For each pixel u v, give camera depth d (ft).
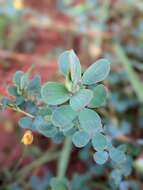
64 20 1.74
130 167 0.88
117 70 1.44
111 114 1.33
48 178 1.17
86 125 0.67
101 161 0.78
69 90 0.65
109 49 1.62
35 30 1.73
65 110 0.68
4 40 1.69
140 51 1.53
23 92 0.80
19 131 1.36
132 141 1.16
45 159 1.24
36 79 0.80
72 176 1.22
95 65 0.67
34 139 1.28
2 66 1.56
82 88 0.66
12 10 1.63
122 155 0.81
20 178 1.18
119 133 1.16
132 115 1.38
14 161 1.30
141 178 1.13
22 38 1.71
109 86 1.41
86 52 1.63
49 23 1.71
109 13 1.69
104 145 0.75
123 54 1.43
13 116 1.39
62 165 1.18
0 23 1.69
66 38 1.71
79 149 1.26
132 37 1.61
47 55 1.63
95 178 1.17
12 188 1.11
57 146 1.29
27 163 1.28
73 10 1.71
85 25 1.67
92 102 0.71
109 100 1.34
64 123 0.67
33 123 0.80
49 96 0.65
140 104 1.37
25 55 1.61
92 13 1.69
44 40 1.71
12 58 1.59
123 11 1.69
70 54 0.64
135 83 1.31
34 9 1.82
